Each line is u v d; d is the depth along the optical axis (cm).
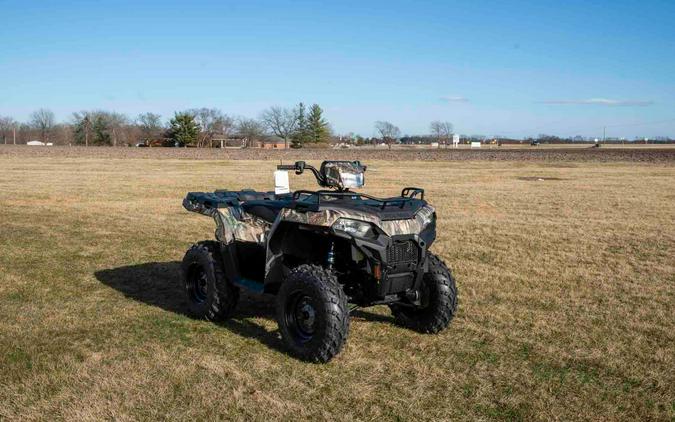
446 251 1072
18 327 617
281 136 10962
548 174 3312
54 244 1100
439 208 1727
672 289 818
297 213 555
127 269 902
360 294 576
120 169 3559
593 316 691
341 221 527
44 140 12800
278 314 562
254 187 2355
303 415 439
